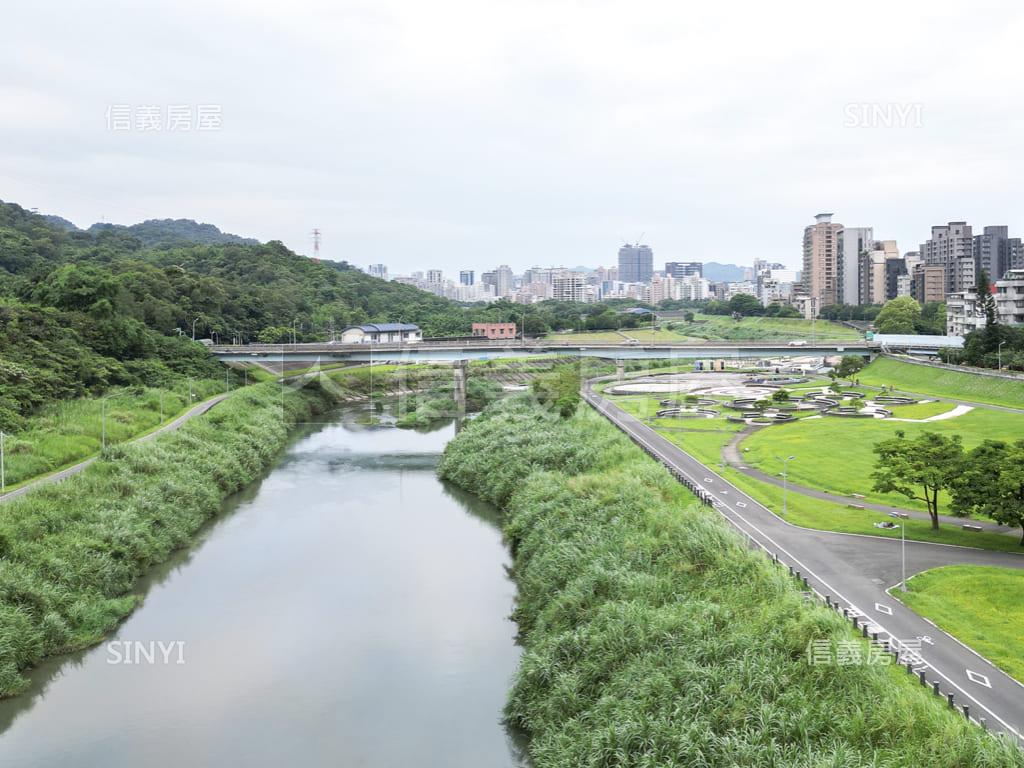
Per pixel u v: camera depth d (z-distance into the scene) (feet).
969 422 449.48
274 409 538.47
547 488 312.91
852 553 235.20
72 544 248.73
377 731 177.68
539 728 174.60
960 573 215.10
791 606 177.17
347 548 297.74
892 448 276.82
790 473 340.59
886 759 132.26
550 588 229.04
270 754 168.96
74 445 356.18
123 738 175.52
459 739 175.42
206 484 351.67
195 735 176.04
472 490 378.94
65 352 463.42
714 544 214.07
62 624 216.74
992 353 602.03
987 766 125.80
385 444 500.74
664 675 166.81
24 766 165.68
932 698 149.59
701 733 148.87
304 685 197.77
